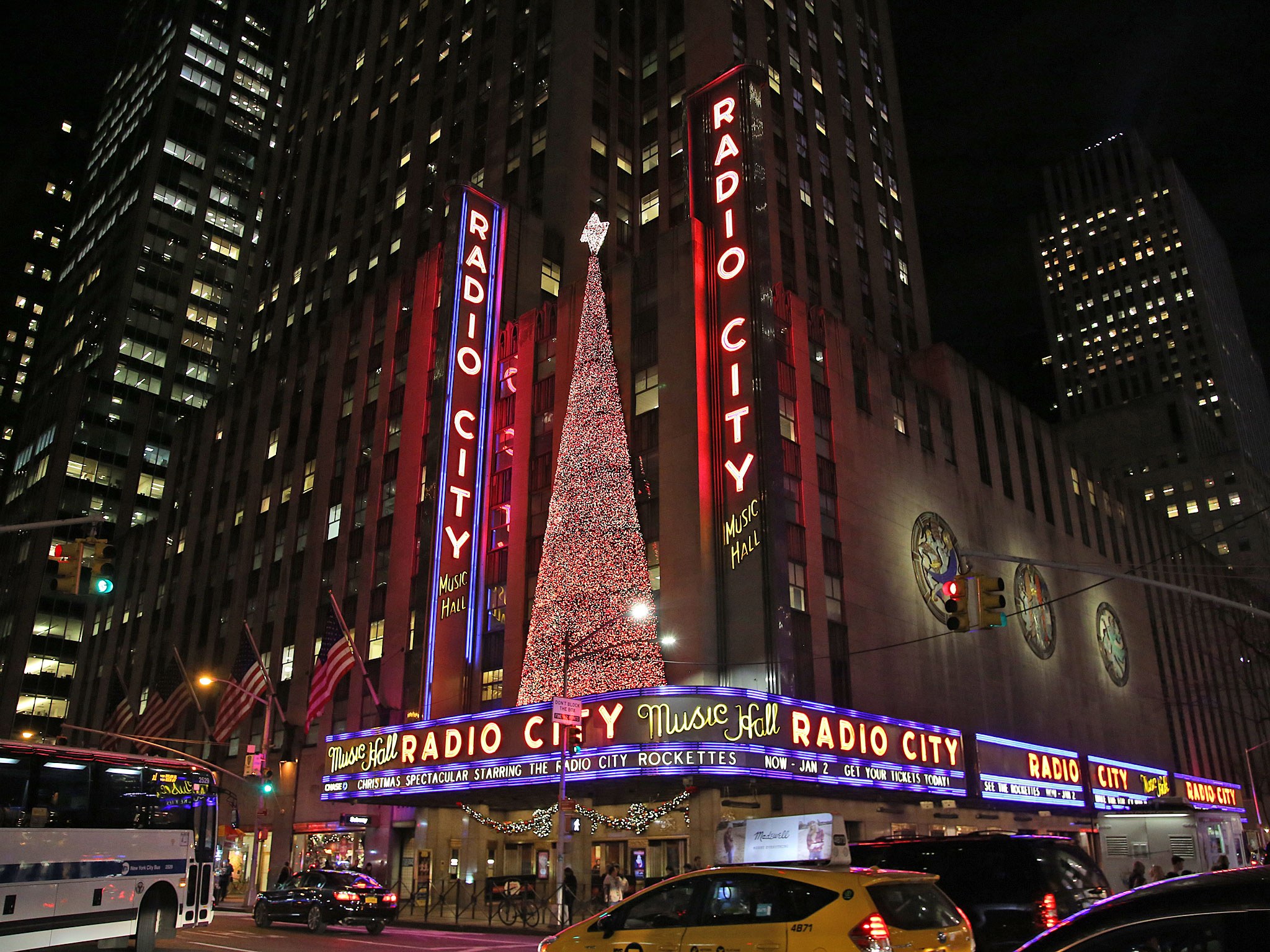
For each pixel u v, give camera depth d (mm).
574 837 41719
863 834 42438
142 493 107938
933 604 53719
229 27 140000
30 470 108500
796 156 67000
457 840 46250
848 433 51719
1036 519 67562
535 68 69062
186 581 76312
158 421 112188
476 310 56219
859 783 40094
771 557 41875
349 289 77750
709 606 42188
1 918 17469
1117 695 71062
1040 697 61000
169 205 123625
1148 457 149250
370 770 46781
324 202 87000
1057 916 15562
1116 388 165500
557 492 48719
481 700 49406
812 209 66750
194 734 67250
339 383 67938
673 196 63344
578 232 61281
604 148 65312
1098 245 175875
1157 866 25922
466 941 28406
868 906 10352
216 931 29562
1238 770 86125
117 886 19906
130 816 20609
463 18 79188
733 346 45969
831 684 44781
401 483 57906
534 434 52594
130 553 88125
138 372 112938
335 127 91000
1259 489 149000
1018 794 50250
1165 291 165625
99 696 82750
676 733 36125
